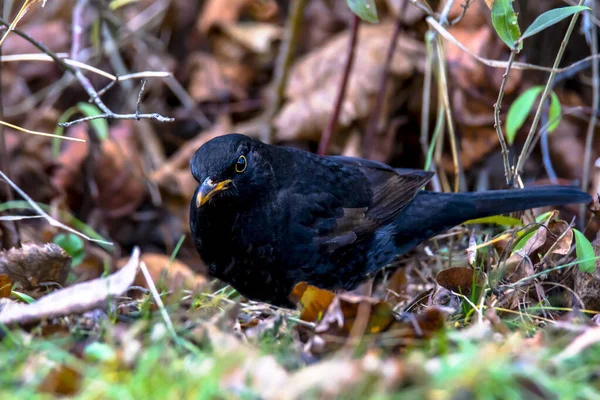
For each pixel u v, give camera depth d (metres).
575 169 13.20
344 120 13.95
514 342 6.16
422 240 10.16
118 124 14.89
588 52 13.54
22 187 13.87
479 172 13.47
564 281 8.77
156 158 14.84
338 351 6.24
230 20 15.81
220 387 5.29
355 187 9.64
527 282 8.38
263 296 9.34
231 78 15.70
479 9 13.00
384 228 9.82
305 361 6.34
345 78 12.59
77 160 14.20
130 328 6.60
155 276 11.66
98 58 14.43
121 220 14.31
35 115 14.51
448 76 13.14
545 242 8.97
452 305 8.23
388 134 13.98
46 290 8.60
